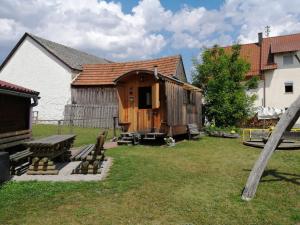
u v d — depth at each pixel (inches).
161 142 641.0
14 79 1187.9
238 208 239.0
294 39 1393.9
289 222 213.9
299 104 283.0
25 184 298.7
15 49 1186.0
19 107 498.3
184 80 1136.8
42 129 866.8
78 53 1331.2
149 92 642.8
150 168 374.0
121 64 1090.1
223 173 353.7
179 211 232.1
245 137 780.6
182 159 443.8
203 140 711.7
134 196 265.1
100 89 1049.5
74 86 1096.8
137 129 624.1
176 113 641.0
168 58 1008.2
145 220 215.9
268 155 275.3
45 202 250.1
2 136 421.7
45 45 1145.4
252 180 267.6
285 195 270.8
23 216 222.2
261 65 1312.7
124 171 354.6
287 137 284.5
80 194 270.2
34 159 339.3
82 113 1043.3
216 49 1019.3
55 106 1122.0
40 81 1149.1
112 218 219.0
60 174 341.7
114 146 580.4
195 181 315.3
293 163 419.5
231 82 950.4
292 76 1267.2
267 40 1459.2
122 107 635.5
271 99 1294.3
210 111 945.5
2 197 261.3
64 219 217.2
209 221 214.5
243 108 938.1
